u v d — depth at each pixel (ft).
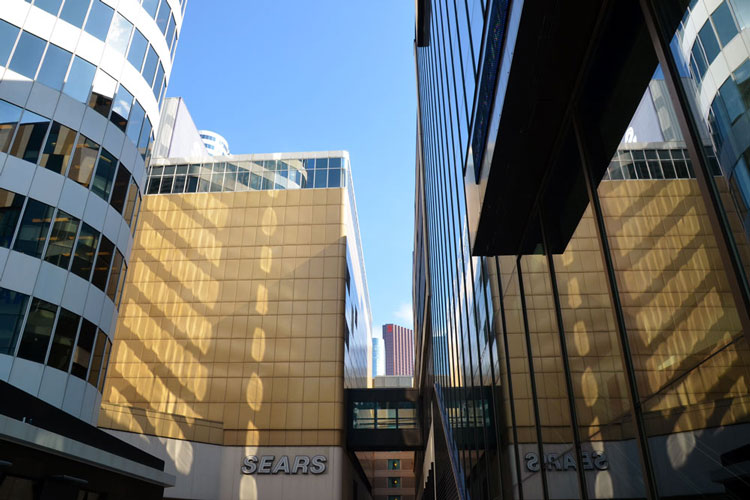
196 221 174.40
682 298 16.78
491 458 47.70
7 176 72.64
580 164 26.05
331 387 153.17
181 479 134.72
